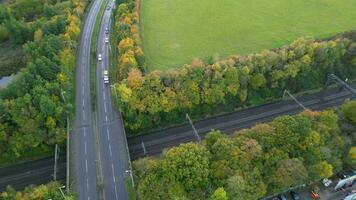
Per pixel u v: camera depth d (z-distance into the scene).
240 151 152.62
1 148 177.00
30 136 174.62
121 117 189.00
